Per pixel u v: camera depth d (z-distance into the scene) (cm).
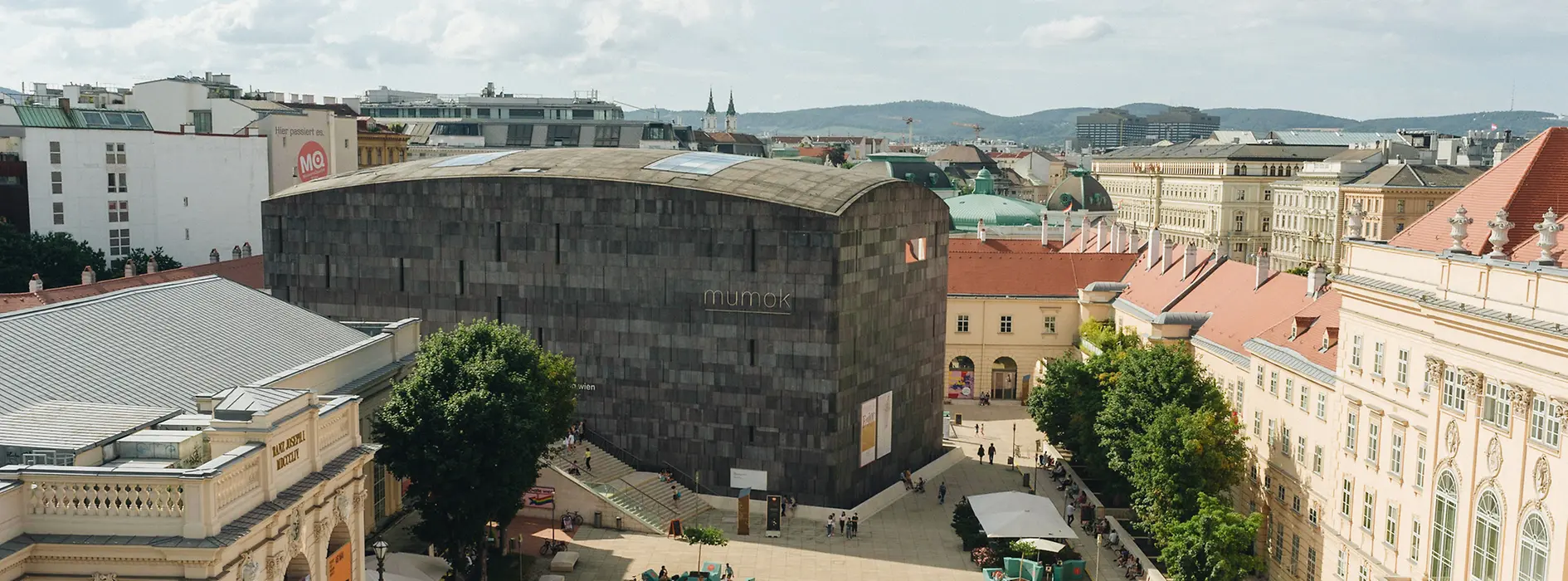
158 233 16262
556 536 9238
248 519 4569
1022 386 15212
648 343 10456
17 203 14588
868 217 10350
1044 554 9225
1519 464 5962
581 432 10644
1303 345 9188
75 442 4709
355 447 5594
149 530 4378
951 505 10844
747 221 10062
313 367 6862
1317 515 8562
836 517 10162
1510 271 6103
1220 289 12212
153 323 6719
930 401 11938
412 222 10912
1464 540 6450
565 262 10569
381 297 11094
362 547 5709
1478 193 7300
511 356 7944
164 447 4762
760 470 10350
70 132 15038
